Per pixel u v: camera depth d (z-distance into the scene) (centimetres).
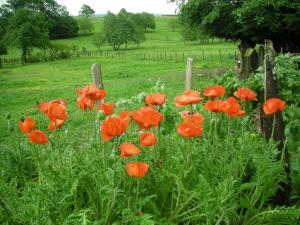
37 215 297
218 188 304
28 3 12175
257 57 693
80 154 370
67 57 7438
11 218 322
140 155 364
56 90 2692
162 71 3659
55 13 13088
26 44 7744
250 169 374
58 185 333
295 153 418
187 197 326
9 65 6825
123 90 2212
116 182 325
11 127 480
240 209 365
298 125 498
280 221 328
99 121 388
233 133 432
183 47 8631
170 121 481
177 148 367
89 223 287
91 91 351
